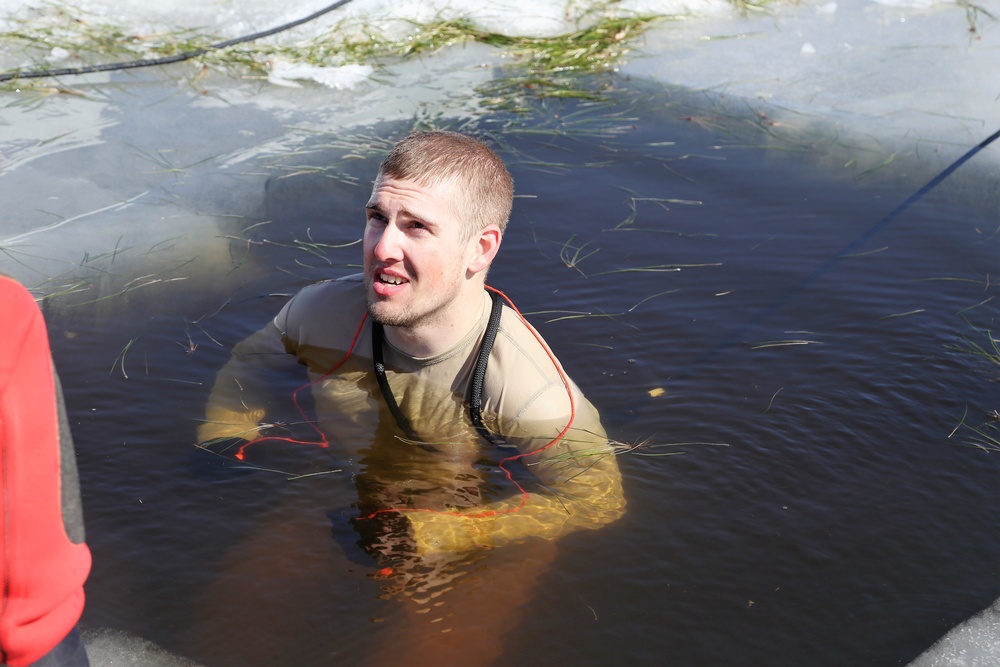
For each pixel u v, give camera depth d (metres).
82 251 4.17
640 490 2.81
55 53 6.00
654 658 2.29
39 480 1.37
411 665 2.25
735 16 6.99
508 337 2.98
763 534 2.67
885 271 4.05
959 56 6.42
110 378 3.22
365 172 4.91
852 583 2.53
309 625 2.35
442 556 2.55
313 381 3.16
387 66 6.17
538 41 6.52
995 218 4.57
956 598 2.50
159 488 2.74
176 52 6.13
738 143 5.28
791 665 2.29
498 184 2.84
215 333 3.53
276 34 6.44
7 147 5.05
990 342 3.57
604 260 4.07
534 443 2.91
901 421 3.13
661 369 3.36
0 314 1.33
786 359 3.43
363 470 2.83
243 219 4.45
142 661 2.24
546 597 2.45
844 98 5.89
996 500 2.83
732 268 4.04
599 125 5.43
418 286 2.77
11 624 1.37
